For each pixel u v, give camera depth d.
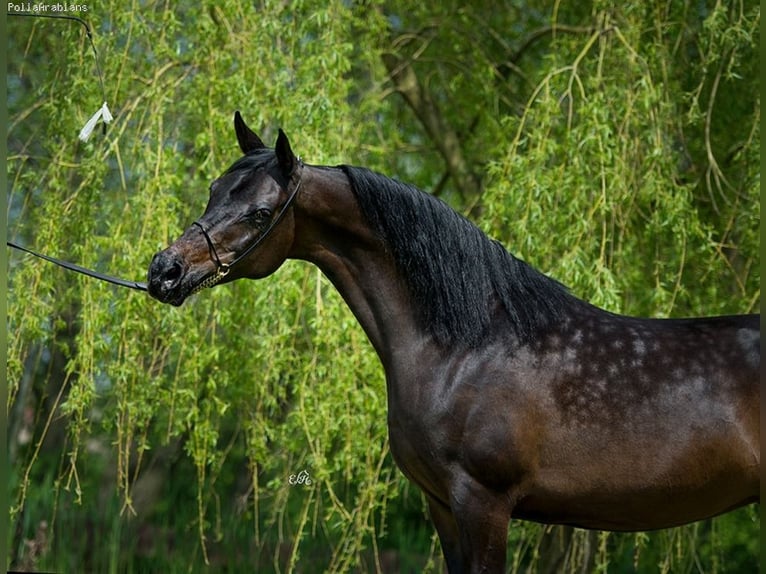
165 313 7.33
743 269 8.02
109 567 9.89
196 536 10.43
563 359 4.78
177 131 8.12
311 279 7.36
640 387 4.70
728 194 8.43
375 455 7.35
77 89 7.54
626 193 7.23
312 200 4.86
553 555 8.80
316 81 7.72
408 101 9.98
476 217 9.23
